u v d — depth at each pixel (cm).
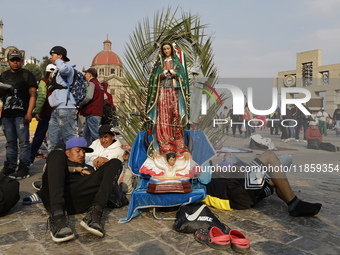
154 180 276
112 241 211
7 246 199
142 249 198
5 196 257
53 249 195
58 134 418
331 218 265
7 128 442
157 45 382
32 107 448
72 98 414
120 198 299
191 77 358
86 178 262
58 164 236
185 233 228
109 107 551
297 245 206
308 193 358
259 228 241
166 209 288
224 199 293
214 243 200
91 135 501
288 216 273
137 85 379
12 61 439
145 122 345
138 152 314
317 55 1897
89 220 218
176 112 326
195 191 279
